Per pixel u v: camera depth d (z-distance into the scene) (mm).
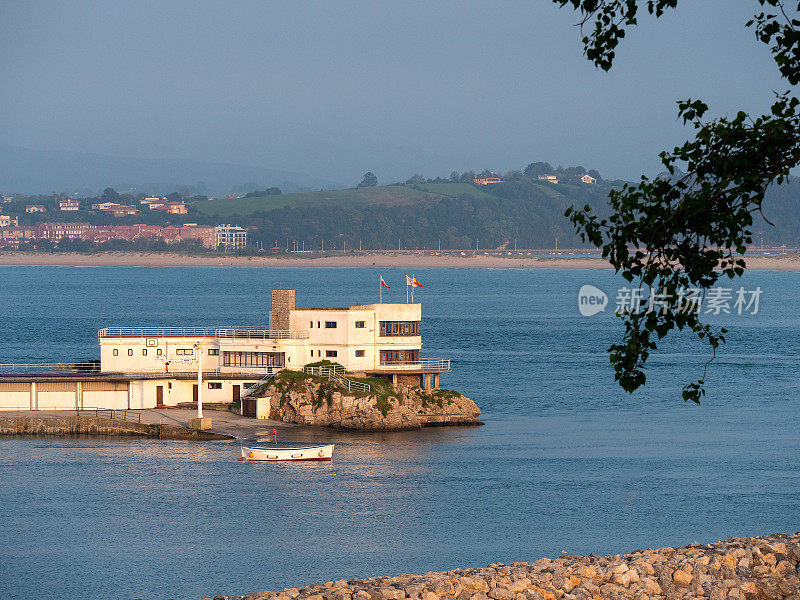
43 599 174625
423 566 193500
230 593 177750
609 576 116062
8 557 199375
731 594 111500
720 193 90250
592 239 92750
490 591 112688
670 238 91562
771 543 121688
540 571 118062
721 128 89500
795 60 91125
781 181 90312
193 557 199875
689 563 117875
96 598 175875
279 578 186500
